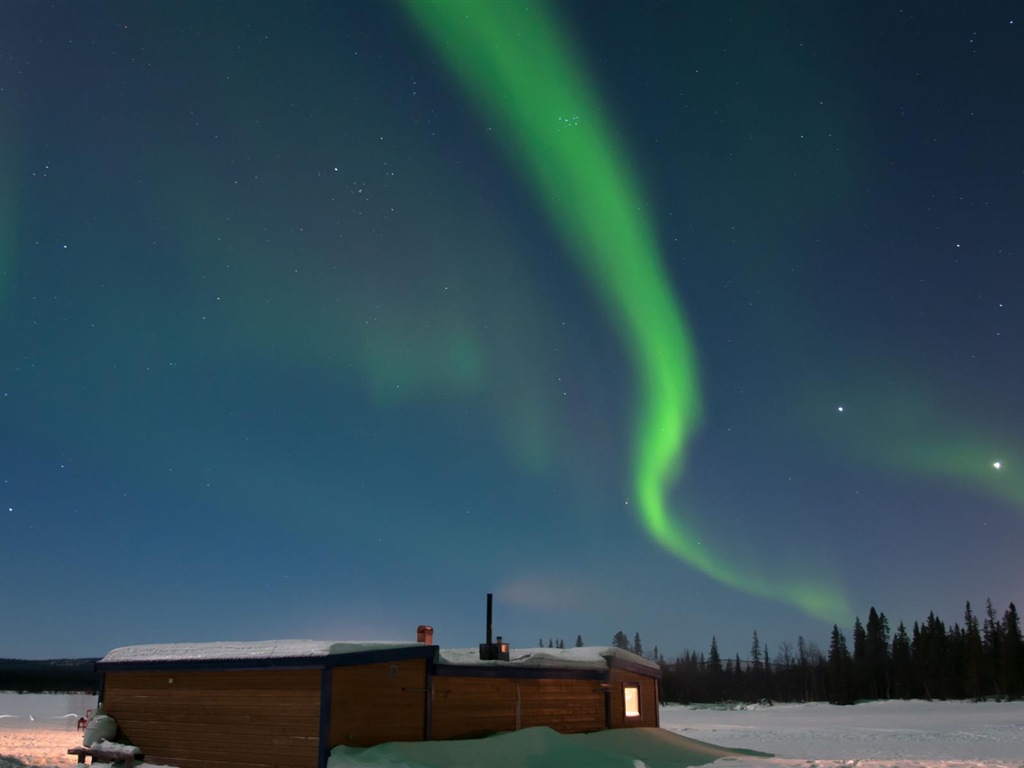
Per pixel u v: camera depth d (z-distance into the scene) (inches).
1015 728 1581.0
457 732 709.3
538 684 810.8
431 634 859.4
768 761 792.3
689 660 4687.5
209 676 693.9
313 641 658.2
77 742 1143.0
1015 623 3462.1
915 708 2940.5
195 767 679.7
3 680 3690.9
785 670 4446.4
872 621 4370.1
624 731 888.3
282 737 627.2
